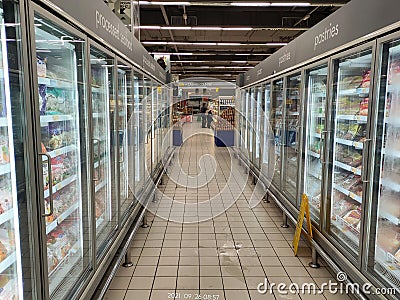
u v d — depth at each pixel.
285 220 4.86
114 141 3.36
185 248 4.12
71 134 2.49
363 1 2.58
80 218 2.55
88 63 2.44
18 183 1.64
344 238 3.14
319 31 3.54
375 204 2.55
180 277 3.40
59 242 2.41
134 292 3.12
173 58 19.27
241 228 4.82
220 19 11.11
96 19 2.62
